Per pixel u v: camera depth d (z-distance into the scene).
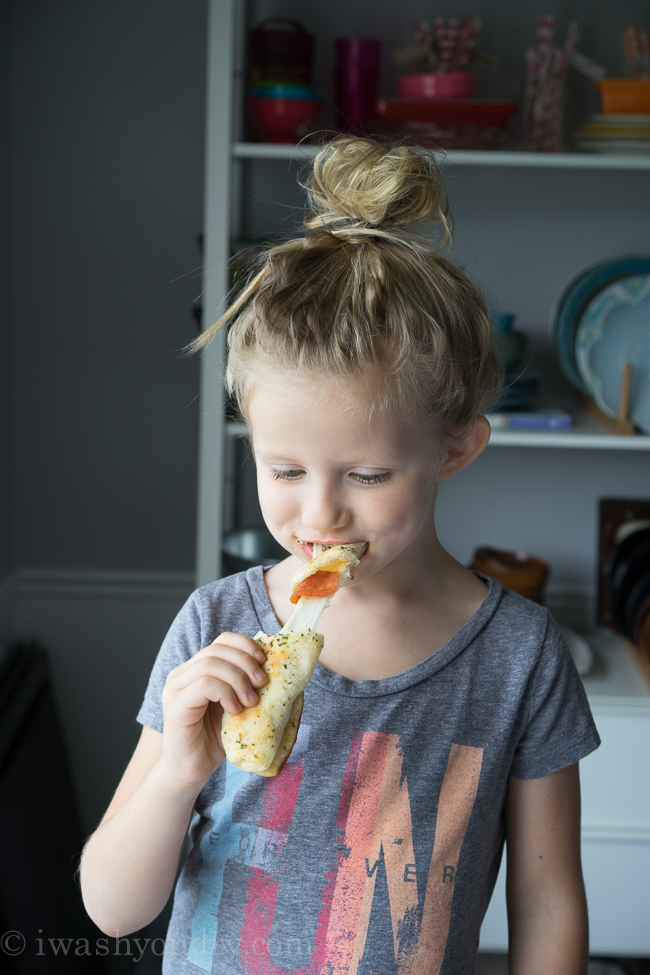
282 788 0.81
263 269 0.76
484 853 0.82
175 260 2.02
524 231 1.95
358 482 0.69
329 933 0.79
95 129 1.95
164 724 0.72
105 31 1.91
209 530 1.71
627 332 1.76
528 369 1.90
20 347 2.05
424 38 1.76
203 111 1.95
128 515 2.13
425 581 0.83
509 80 1.88
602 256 1.96
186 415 2.09
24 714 1.81
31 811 1.70
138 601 2.16
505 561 1.95
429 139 1.65
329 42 1.87
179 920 0.85
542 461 2.08
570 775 0.88
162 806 0.75
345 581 0.73
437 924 0.80
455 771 0.81
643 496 2.09
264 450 0.69
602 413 1.81
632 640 1.85
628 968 1.83
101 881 0.79
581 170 1.92
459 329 0.75
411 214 0.79
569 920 0.85
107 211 1.99
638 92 1.63
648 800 1.68
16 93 1.93
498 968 1.80
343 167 0.79
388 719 0.81
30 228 2.00
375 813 0.80
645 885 1.69
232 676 0.68
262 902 0.80
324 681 0.82
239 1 1.79
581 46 1.87
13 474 2.10
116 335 2.05
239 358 0.73
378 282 0.70
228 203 1.60
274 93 1.65
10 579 2.11
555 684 0.85
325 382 0.66
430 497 0.73
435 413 0.71
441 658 0.83
